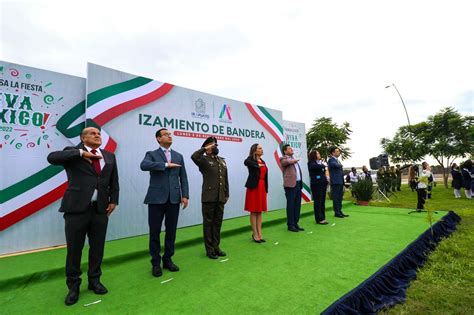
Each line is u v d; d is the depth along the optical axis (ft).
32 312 6.50
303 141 27.53
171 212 9.38
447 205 25.50
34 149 11.48
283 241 12.95
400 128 55.31
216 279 8.41
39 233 11.39
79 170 7.27
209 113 17.88
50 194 11.72
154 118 14.90
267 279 8.36
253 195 12.97
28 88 11.47
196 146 16.87
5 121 10.91
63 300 7.13
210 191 10.71
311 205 24.13
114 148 13.24
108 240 12.72
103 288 7.50
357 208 23.65
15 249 10.81
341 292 7.41
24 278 8.13
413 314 6.91
